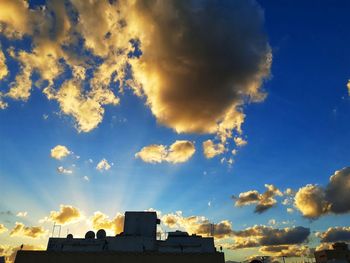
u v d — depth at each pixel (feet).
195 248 145.38
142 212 163.32
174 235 154.30
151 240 145.79
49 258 134.92
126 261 134.00
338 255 237.04
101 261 134.31
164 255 135.23
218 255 135.13
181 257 134.82
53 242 145.18
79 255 135.64
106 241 145.48
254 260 172.14
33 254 135.64
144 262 133.69
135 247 143.84
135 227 159.53
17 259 134.31
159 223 165.89
